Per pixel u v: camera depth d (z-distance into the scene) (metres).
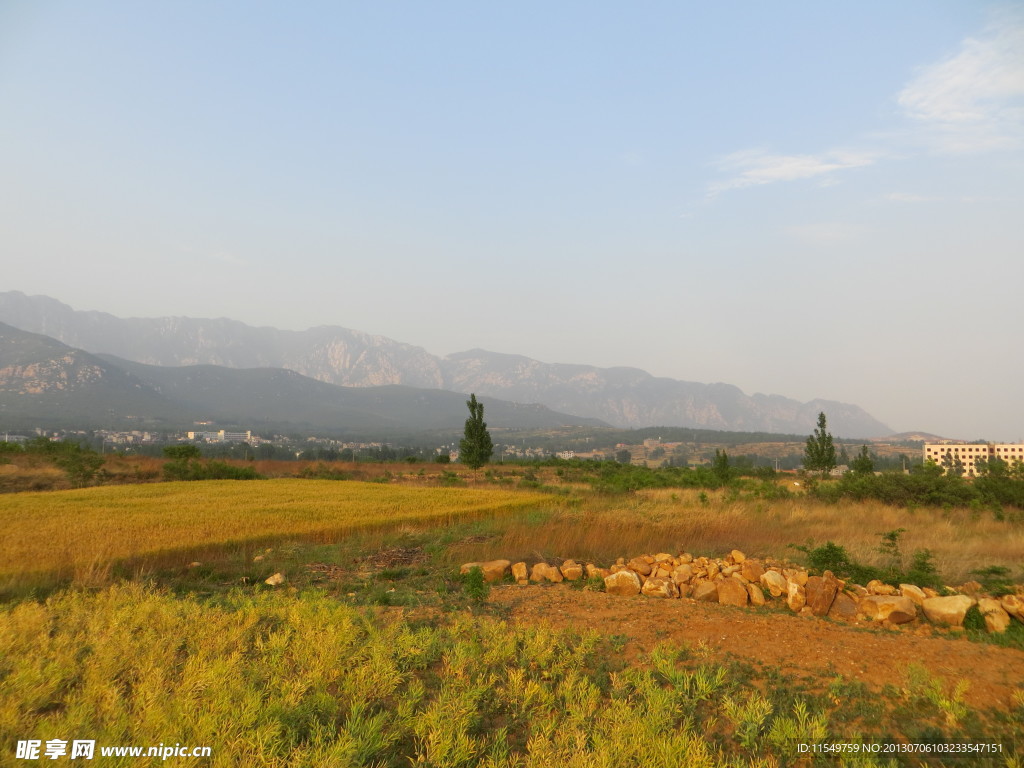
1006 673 7.55
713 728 6.48
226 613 10.18
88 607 10.44
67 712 6.37
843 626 9.76
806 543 15.81
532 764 5.61
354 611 10.36
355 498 28.94
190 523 18.92
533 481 46.22
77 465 38.00
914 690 7.04
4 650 8.01
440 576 14.05
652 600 11.59
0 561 13.28
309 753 5.68
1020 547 15.38
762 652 8.49
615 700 6.95
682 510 21.75
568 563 14.29
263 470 54.81
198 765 5.52
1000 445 155.00
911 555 14.03
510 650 8.48
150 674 7.27
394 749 6.11
